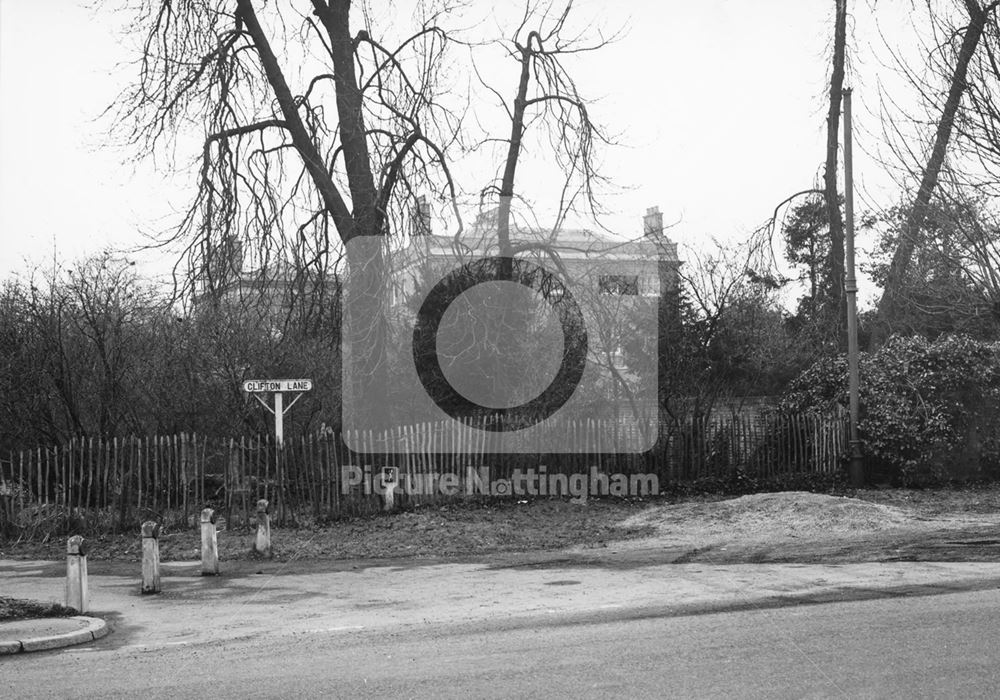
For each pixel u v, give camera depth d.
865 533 16.23
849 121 22.23
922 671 7.37
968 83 18.25
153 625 10.54
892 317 29.91
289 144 20.67
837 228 30.39
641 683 7.22
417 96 20.30
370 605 11.38
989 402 22.62
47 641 9.39
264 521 15.72
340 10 21.59
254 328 21.12
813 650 8.10
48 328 20.83
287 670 8.04
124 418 21.06
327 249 20.06
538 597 11.49
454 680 7.47
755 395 25.64
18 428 20.38
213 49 19.88
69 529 18.42
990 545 14.46
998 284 18.80
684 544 15.87
